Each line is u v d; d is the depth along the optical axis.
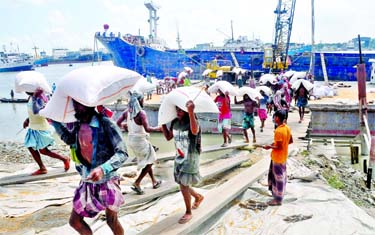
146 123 5.73
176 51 43.88
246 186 6.35
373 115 14.94
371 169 8.68
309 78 28.98
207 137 14.79
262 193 6.39
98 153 3.46
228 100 9.80
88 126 3.46
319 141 13.83
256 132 13.01
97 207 3.49
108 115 3.71
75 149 3.53
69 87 3.35
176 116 4.67
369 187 8.68
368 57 38.59
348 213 5.62
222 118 9.88
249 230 5.14
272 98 16.75
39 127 6.34
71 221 3.63
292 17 38.78
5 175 7.25
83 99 3.26
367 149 11.54
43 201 5.86
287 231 5.06
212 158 9.79
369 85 33.47
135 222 5.19
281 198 5.85
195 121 4.47
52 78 60.97
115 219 3.79
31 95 6.24
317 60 39.69
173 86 26.42
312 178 7.23
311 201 6.04
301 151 10.08
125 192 6.16
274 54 38.00
